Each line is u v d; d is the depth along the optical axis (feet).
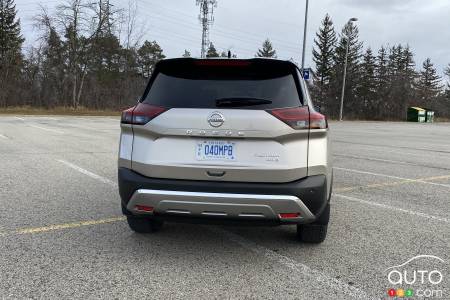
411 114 192.65
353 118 219.00
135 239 15.46
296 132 12.55
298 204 12.39
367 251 14.65
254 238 15.88
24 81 162.61
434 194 24.09
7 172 27.22
